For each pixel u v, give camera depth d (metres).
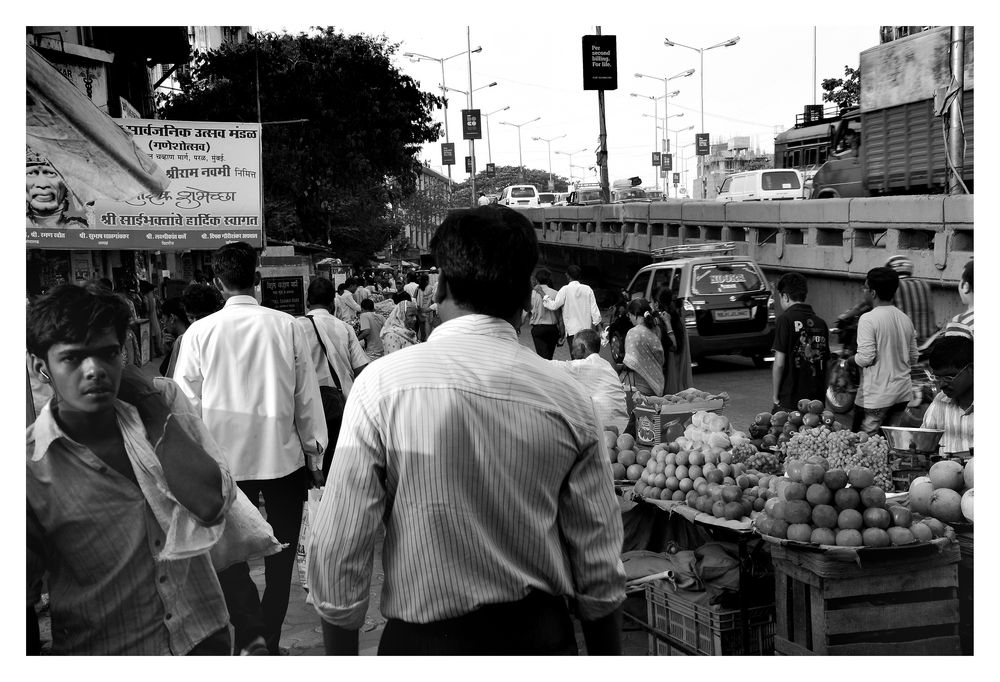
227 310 4.50
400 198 44.69
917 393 6.67
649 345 8.58
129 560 2.44
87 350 2.27
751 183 28.03
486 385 2.17
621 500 5.28
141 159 11.04
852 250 14.95
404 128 34.81
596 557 2.28
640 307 8.70
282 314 4.61
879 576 3.64
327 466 6.63
